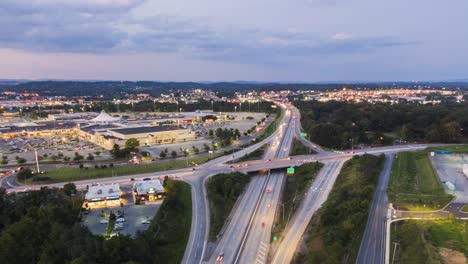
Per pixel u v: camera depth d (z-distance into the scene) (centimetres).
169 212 15825
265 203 17650
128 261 11019
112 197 17250
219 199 17500
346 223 13025
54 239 12256
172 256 12638
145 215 15875
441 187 18388
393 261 11412
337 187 18700
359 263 11294
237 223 15275
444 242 12369
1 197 15662
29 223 12850
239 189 19038
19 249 11862
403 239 12694
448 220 14200
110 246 11512
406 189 18375
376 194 17550
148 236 12975
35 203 15512
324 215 14238
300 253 12338
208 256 12594
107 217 15650
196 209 16725
